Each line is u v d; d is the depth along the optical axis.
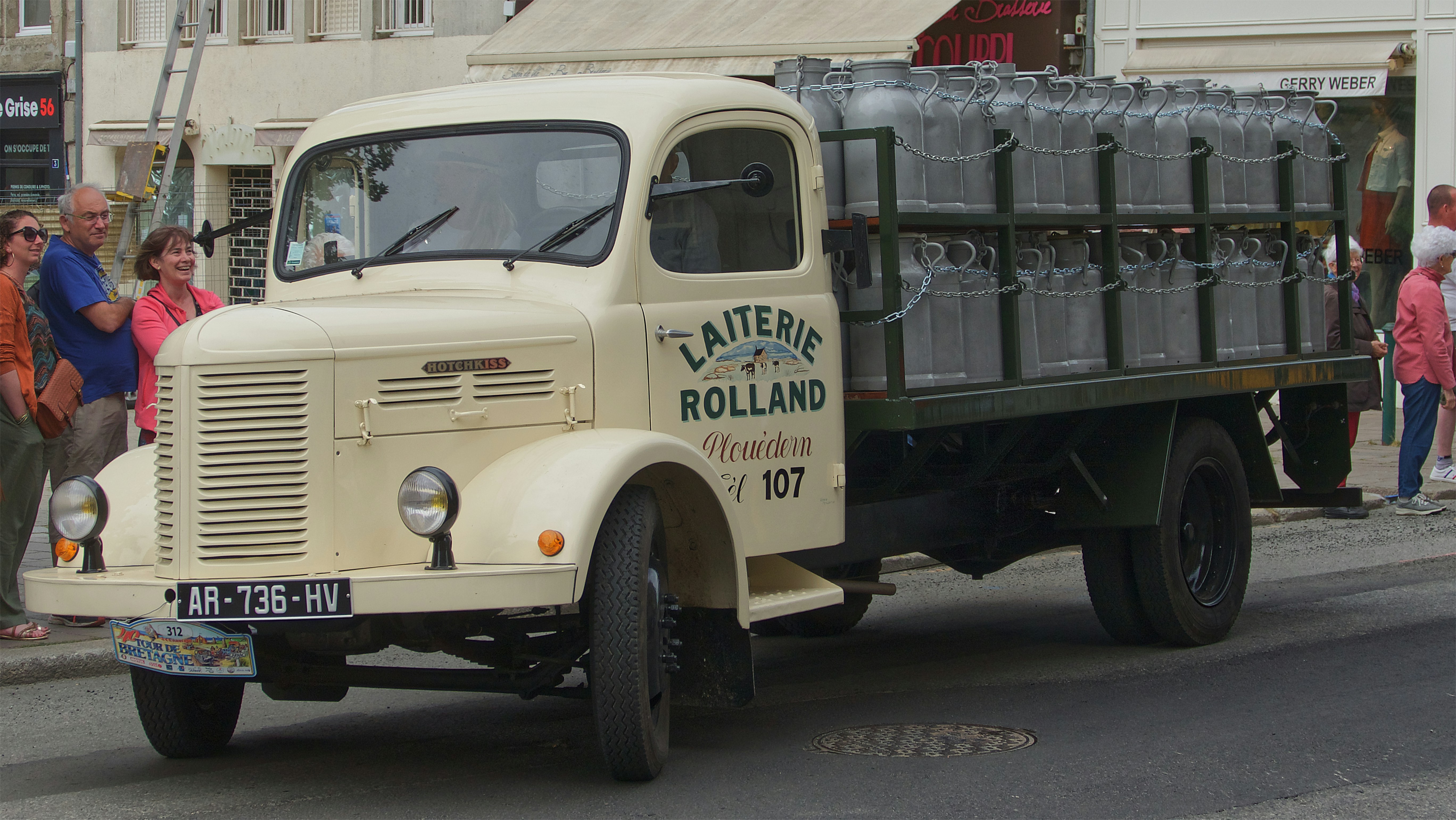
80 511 4.77
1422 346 10.98
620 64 14.80
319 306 4.89
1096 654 7.13
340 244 5.67
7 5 21.48
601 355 5.05
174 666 4.67
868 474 6.52
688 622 5.32
